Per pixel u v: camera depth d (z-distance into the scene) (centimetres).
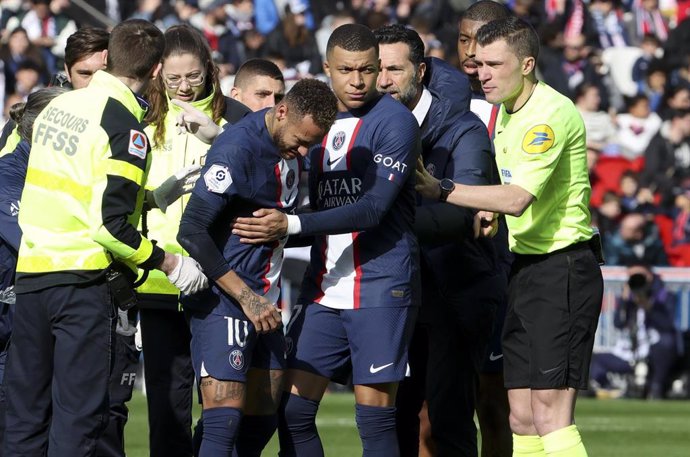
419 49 2208
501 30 2034
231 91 2548
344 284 2039
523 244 2088
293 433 2089
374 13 6003
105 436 2284
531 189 2012
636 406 4503
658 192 5419
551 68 5981
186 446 2347
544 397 2066
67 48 2220
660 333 4812
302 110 1892
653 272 4850
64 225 1978
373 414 2050
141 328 2338
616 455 3234
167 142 2312
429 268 2353
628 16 6738
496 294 2391
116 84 2003
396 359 2033
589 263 2083
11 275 2252
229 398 1978
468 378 2414
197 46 2294
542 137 2017
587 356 2083
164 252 1970
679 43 6594
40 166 2006
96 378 1981
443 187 2033
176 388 2323
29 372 2023
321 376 2081
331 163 2038
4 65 5759
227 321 1977
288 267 4319
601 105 5953
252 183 1942
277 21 6425
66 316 1978
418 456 2473
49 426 2056
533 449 2114
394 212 2047
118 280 1992
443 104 2247
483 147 2255
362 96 2006
